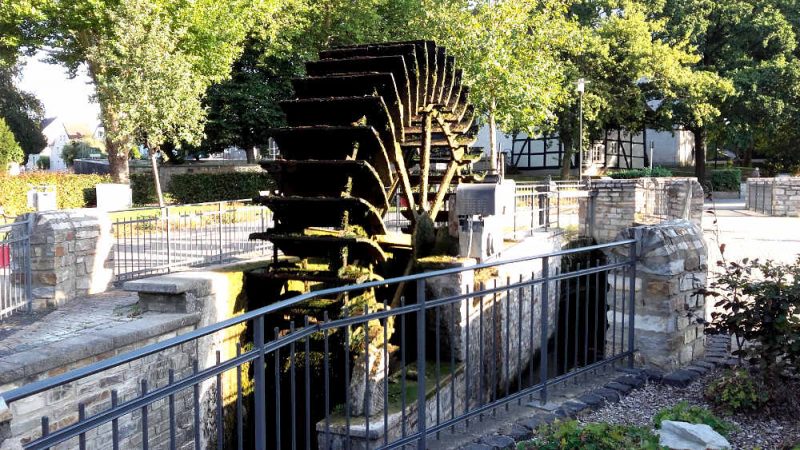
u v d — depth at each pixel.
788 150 38.81
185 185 25.77
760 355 5.07
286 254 9.51
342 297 8.56
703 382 5.58
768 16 34.41
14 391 2.04
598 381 5.48
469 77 19.05
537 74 20.08
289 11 24.95
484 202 9.26
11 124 49.47
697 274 6.23
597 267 5.53
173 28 20.44
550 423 4.55
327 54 11.76
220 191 26.48
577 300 5.35
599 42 28.84
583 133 29.47
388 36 25.09
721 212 23.89
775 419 4.74
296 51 26.64
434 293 7.72
